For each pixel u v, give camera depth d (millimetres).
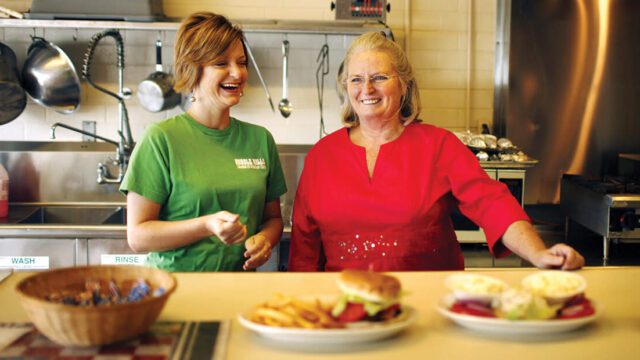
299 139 3789
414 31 3807
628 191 3105
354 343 1262
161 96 3455
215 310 1438
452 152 2172
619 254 3264
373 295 1262
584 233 3531
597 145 3850
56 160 3576
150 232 1941
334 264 2162
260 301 1491
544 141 3846
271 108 3760
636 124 3836
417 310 1439
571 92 3816
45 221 3525
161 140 2018
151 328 1328
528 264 3123
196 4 3684
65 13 3346
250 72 3725
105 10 3357
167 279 1341
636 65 3801
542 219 3857
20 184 3570
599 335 1312
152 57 3670
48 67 3402
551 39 3785
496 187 2090
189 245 2020
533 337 1300
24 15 3334
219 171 2057
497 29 3826
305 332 1231
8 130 3664
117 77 3670
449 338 1291
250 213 2100
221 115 2092
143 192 2002
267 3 3715
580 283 1376
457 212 3244
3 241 2979
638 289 1613
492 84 3871
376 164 2152
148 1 3363
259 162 2154
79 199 3602
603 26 3777
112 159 3590
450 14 3807
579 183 3367
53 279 1346
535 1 3762
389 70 2125
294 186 3598
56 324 1185
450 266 2240
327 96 3775
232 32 2025
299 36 3727
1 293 1551
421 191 2115
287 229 3041
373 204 2107
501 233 1976
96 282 1376
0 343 1246
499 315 1328
